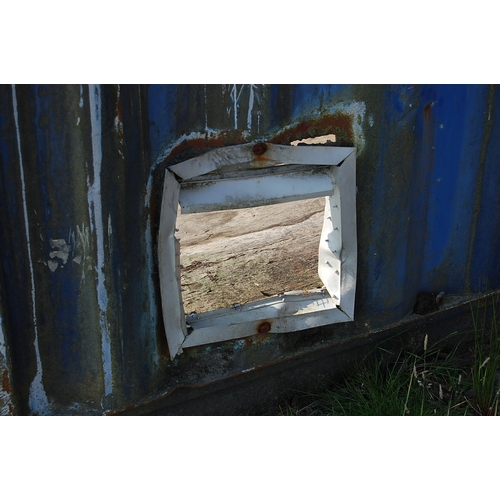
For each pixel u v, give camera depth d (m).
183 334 2.89
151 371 2.86
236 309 3.10
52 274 2.52
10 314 2.52
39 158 2.35
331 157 2.86
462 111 3.21
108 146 2.39
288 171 2.86
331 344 3.35
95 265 2.53
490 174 3.45
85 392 2.74
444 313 3.66
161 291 2.74
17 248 2.44
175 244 2.72
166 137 2.55
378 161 3.04
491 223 3.60
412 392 3.44
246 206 2.76
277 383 3.34
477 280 3.71
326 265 3.24
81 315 2.60
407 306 3.53
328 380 3.50
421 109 3.07
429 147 3.19
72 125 2.32
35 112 2.29
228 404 3.21
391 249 3.29
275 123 2.74
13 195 2.37
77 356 2.67
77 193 2.41
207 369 3.06
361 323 3.40
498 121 3.34
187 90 2.53
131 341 2.73
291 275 4.14
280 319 3.11
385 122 2.98
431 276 3.57
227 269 4.28
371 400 3.37
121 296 2.63
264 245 4.65
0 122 2.27
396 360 3.59
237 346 3.12
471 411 3.42
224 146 2.67
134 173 2.51
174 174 2.58
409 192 3.21
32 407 2.69
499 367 3.68
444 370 3.65
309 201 5.37
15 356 2.58
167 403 2.97
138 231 2.61
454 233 3.51
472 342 3.89
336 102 2.84
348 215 3.00
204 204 2.68
